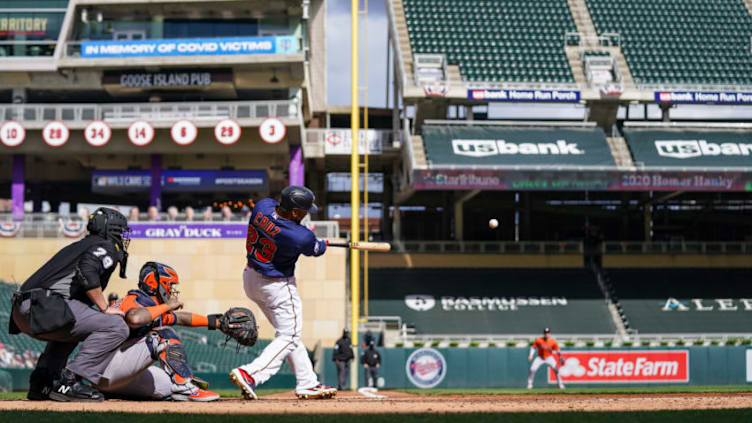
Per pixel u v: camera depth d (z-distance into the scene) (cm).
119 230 2417
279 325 2577
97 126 12475
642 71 15088
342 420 1841
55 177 15000
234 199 15788
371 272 14612
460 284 14325
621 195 16888
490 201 17300
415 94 13712
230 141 12306
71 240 11588
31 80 13175
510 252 14925
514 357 9900
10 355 7575
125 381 2436
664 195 15838
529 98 13962
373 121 17150
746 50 15712
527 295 14062
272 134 12306
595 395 5028
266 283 2545
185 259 11431
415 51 15138
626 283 14550
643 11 16638
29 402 2320
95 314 2364
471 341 12356
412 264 14738
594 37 15838
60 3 13138
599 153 13512
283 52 12738
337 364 8375
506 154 13312
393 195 16362
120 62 12762
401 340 12238
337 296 11319
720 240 17838
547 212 18038
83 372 2362
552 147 13562
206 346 10056
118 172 13012
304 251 2545
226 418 1873
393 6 16375
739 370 10050
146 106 12638
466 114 14500
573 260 14988
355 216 9881
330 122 17388
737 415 1966
